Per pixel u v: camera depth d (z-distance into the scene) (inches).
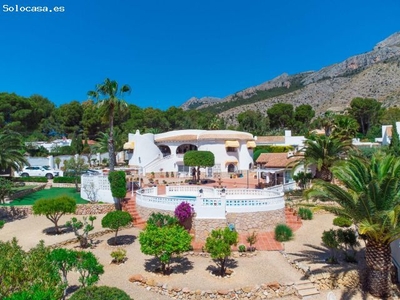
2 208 1235.2
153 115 3646.7
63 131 3644.2
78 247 903.7
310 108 4547.2
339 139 1509.6
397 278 714.8
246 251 860.0
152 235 714.8
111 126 1504.7
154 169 2242.9
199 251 858.8
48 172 2167.8
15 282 406.0
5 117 3191.4
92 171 1957.4
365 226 599.2
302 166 1673.2
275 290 655.1
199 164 1750.7
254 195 1235.9
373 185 610.2
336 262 777.6
